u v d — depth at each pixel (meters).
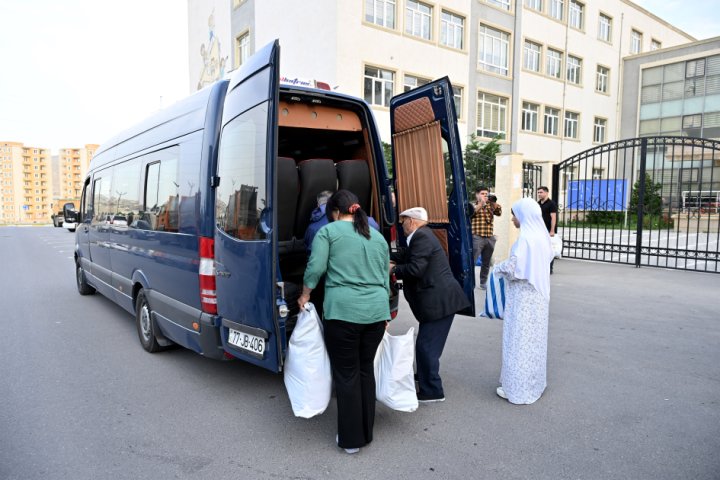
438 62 20.31
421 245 3.87
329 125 4.65
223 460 3.15
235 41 23.97
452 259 4.49
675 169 25.55
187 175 4.33
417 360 4.04
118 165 6.27
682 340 5.54
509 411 3.83
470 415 3.77
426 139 4.64
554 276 9.64
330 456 3.20
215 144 4.05
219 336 3.94
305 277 3.25
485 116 23.27
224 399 4.14
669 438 3.36
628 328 6.04
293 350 3.33
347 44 17.16
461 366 4.86
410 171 4.87
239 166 3.64
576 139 28.61
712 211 20.31
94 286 7.67
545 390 4.21
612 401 3.97
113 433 3.53
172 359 5.18
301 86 4.34
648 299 7.59
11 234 29.30
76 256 8.84
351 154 5.14
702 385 4.27
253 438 3.46
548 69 26.58
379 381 3.53
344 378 3.21
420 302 3.93
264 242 3.29
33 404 4.04
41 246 19.89
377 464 3.09
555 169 12.12
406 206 4.96
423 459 3.14
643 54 30.28
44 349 5.54
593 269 10.51
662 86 29.48
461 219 4.32
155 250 4.92
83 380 4.58
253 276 3.40
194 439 3.44
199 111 4.34
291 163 4.25
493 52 23.22
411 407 3.53
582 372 4.61
